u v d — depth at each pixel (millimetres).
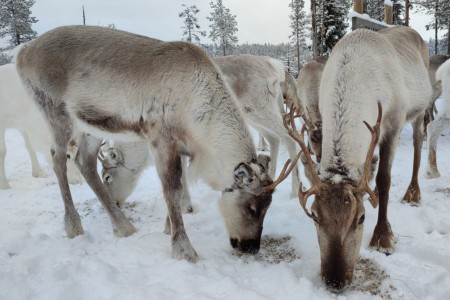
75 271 3184
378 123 2668
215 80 3660
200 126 3578
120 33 4094
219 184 3734
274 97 5672
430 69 9062
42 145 6672
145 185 6496
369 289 2912
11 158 9031
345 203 2617
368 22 8508
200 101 3557
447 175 5801
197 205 5180
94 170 4402
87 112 3955
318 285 2973
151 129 3682
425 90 4438
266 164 3725
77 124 4125
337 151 2926
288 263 3367
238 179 3484
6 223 4656
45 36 4164
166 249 3725
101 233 4336
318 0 21797
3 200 5801
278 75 5777
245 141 3637
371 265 3262
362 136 3082
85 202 5562
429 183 5352
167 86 3588
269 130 5594
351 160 2914
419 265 3232
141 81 3686
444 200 4656
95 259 3367
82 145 4418
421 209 4363
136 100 3707
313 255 3498
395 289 2887
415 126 4684
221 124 3592
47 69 4020
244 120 3727
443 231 3959
